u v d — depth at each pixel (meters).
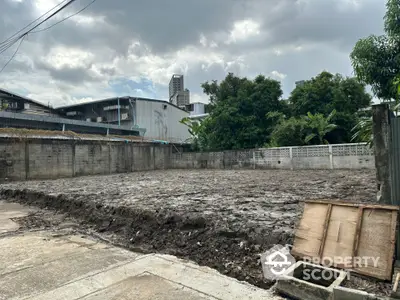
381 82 7.93
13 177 13.25
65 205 6.69
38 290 2.51
